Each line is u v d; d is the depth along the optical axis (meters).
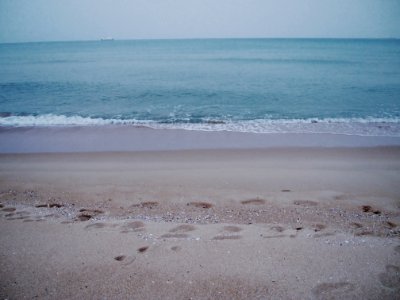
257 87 20.03
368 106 14.28
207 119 12.49
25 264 3.25
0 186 6.02
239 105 15.11
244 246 3.56
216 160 7.54
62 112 14.02
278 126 11.24
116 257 3.36
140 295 2.76
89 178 6.42
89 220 4.44
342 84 20.47
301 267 3.12
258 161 7.41
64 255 3.41
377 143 8.88
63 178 6.43
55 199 5.39
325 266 3.13
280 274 3.01
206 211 4.82
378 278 2.93
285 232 3.97
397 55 50.09
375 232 4.00
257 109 14.26
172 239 3.77
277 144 8.93
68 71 30.14
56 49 87.00
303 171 6.62
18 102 16.19
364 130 10.45
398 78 22.55
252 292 2.77
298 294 2.73
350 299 2.66
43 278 3.02
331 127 10.97
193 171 6.73
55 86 21.00
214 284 2.88
